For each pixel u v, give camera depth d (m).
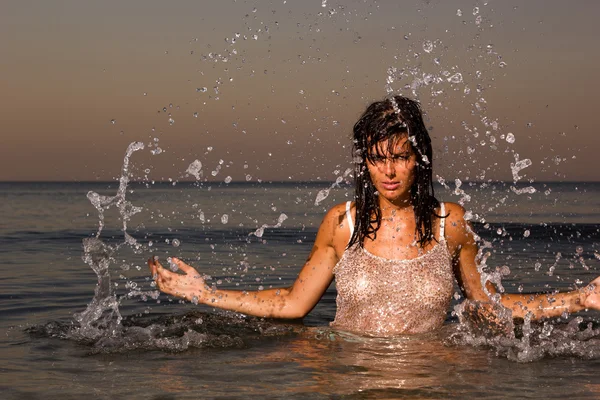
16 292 4.29
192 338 2.72
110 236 9.59
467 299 2.92
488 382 2.12
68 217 15.20
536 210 16.20
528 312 2.67
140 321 3.13
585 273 5.27
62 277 5.10
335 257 2.99
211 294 3.02
